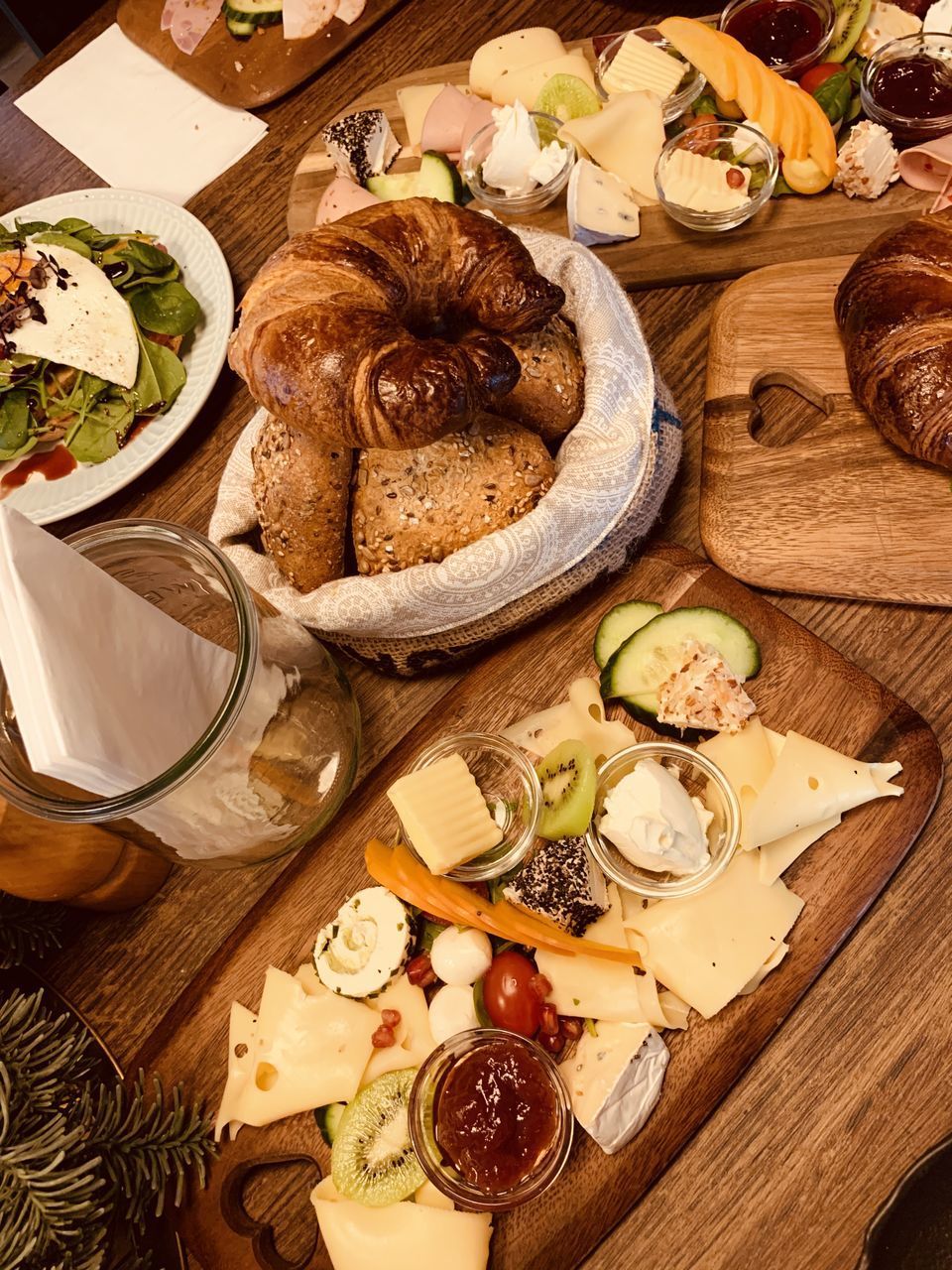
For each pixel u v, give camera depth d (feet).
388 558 1.49
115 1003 1.56
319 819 1.48
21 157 2.32
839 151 1.76
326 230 1.41
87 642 1.07
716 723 1.43
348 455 1.46
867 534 1.52
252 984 1.47
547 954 1.37
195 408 1.87
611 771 1.42
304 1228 1.38
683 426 1.74
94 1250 1.23
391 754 1.55
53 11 2.65
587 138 1.86
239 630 1.22
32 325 1.84
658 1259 1.27
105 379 1.84
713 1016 1.32
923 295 1.45
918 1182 1.19
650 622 1.49
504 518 1.46
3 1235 1.14
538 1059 1.29
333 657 1.62
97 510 1.92
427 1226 1.27
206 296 1.97
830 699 1.44
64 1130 1.29
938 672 1.47
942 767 1.39
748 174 1.78
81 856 1.40
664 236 1.83
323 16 2.21
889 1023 1.31
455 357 1.28
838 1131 1.27
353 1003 1.41
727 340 1.68
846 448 1.57
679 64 1.91
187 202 2.17
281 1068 1.39
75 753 1.01
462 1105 1.26
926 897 1.35
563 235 1.91
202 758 1.15
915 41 1.77
